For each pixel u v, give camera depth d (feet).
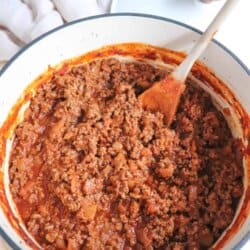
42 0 2.08
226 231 1.53
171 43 1.75
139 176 1.63
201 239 1.55
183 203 1.60
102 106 1.77
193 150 1.69
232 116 1.74
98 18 1.69
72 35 1.71
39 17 2.07
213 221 1.58
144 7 2.07
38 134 1.73
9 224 1.47
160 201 1.59
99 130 1.70
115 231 1.57
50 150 1.68
